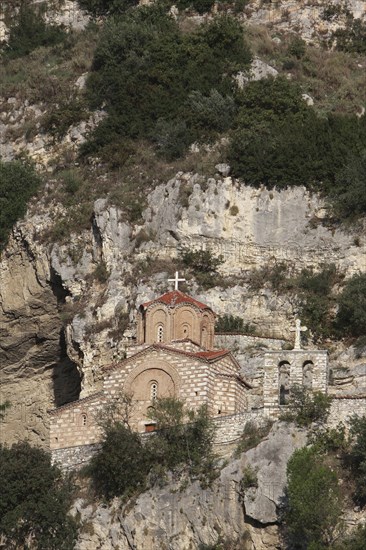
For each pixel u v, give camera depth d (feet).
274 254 643.04
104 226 649.20
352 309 611.88
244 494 523.70
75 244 653.30
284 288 631.15
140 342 590.55
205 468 537.24
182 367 565.94
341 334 612.70
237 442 544.21
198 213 646.33
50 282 655.35
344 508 514.27
